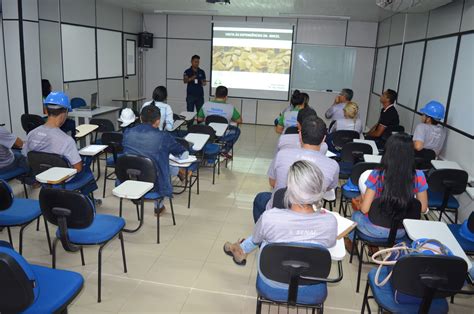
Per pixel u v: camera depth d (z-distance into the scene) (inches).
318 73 360.5
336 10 282.7
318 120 94.0
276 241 68.0
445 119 176.2
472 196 120.6
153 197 127.6
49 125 119.0
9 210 103.1
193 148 156.9
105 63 313.0
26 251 121.6
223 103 221.9
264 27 354.3
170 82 385.1
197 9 320.5
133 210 158.1
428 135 164.2
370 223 103.0
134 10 349.1
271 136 322.7
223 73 369.1
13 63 210.1
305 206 67.3
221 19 362.0
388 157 90.7
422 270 64.1
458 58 166.7
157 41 377.4
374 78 344.5
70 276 73.7
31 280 58.1
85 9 278.7
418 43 223.9
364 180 101.3
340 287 111.6
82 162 133.8
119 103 340.5
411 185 90.0
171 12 348.8
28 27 209.9
